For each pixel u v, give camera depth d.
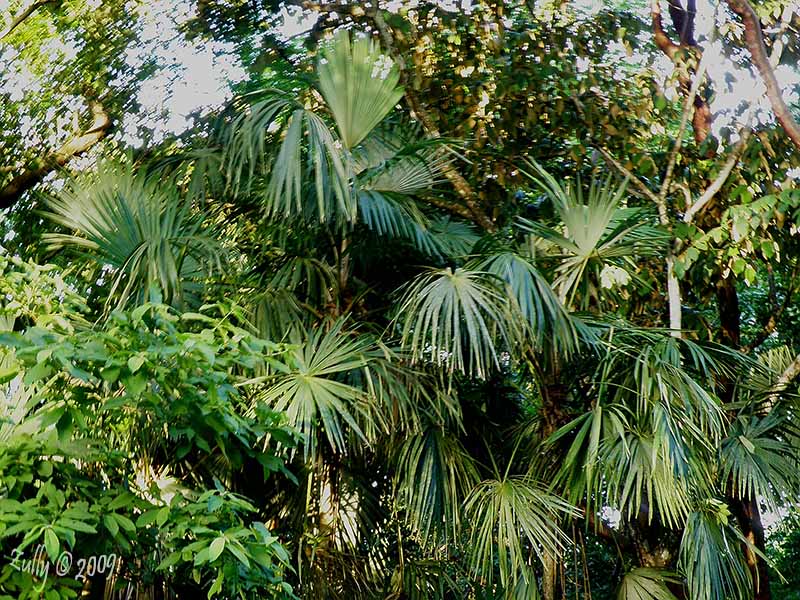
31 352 3.77
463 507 5.68
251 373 5.27
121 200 5.24
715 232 6.37
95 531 3.89
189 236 5.34
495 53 7.28
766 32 7.20
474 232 6.63
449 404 5.57
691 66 7.32
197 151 5.73
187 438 4.60
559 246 5.82
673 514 5.12
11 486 3.88
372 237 5.71
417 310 5.53
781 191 6.50
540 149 7.44
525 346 5.63
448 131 7.16
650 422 5.31
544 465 5.83
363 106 5.31
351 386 5.29
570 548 6.04
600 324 5.78
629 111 7.37
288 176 5.01
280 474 5.91
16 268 5.13
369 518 6.06
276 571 4.19
